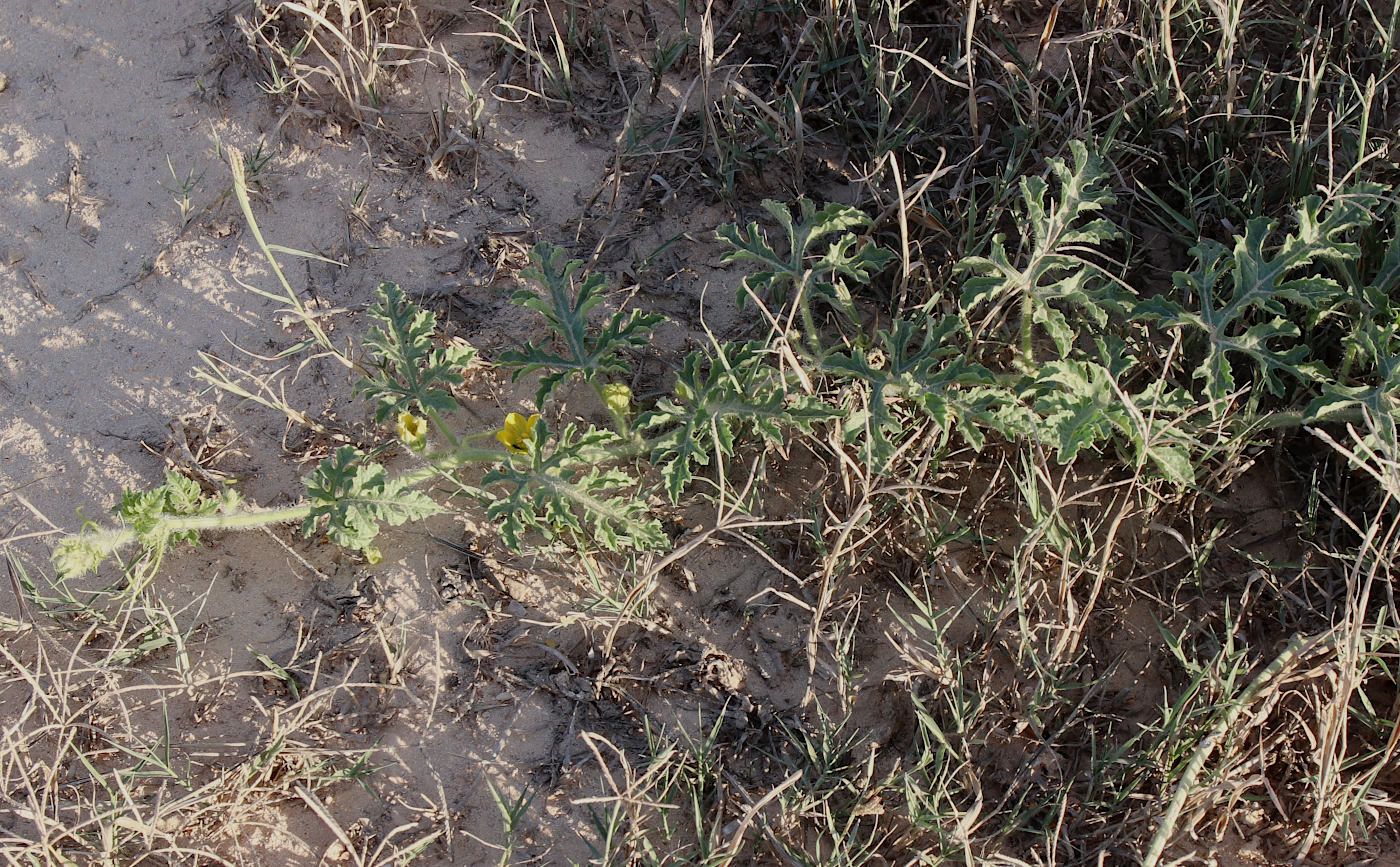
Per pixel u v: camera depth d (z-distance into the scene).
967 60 3.03
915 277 3.09
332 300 3.10
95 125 3.30
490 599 2.72
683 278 3.16
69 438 2.91
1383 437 2.46
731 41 3.53
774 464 2.88
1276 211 3.11
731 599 2.75
